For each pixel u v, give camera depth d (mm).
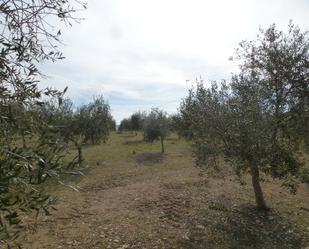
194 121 11531
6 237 2242
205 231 9914
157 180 17156
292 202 13055
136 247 8609
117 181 16969
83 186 15305
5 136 2420
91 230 9625
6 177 2020
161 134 28547
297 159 10523
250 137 9945
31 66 2717
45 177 2189
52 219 10164
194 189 14758
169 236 9391
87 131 22734
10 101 2494
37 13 2729
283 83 12250
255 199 13031
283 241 9664
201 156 11234
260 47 13367
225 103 10820
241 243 9359
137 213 11328
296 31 13016
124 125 57281
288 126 11398
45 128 2471
